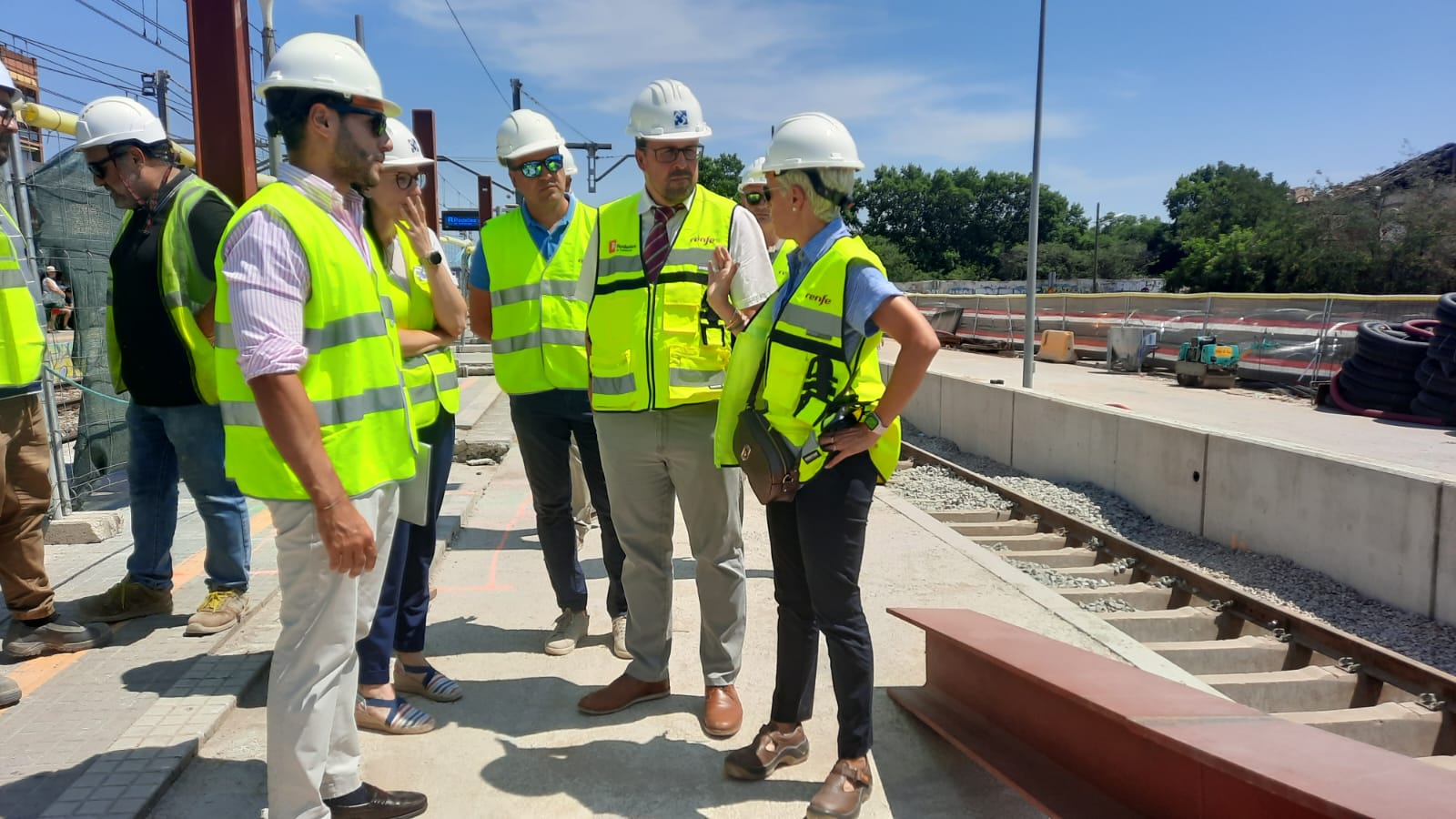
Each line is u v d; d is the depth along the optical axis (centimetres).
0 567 355
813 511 270
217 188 394
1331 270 3672
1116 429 904
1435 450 1089
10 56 2244
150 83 1591
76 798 258
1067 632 445
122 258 362
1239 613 551
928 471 1037
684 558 555
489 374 1684
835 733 332
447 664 389
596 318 329
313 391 218
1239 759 197
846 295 259
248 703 334
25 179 577
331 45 226
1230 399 1595
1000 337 2802
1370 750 205
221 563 393
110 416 652
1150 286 6494
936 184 8969
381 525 244
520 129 374
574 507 578
